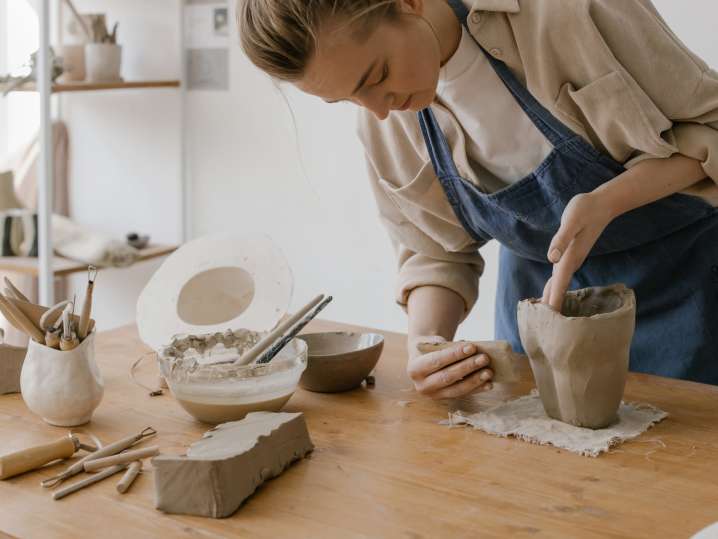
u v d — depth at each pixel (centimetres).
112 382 139
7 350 135
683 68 125
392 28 112
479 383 125
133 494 101
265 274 148
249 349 135
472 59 132
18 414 127
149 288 149
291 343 136
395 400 132
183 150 315
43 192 270
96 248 289
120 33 321
